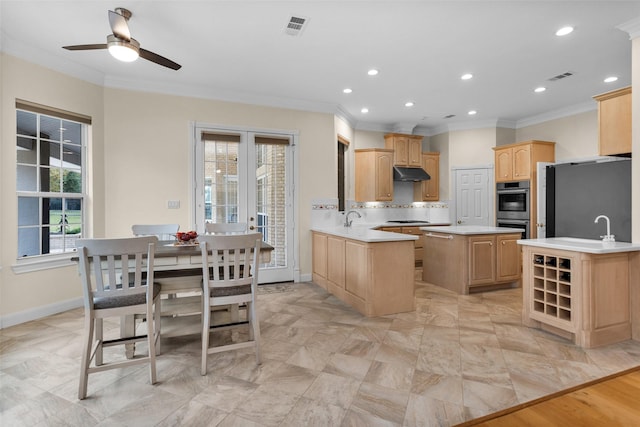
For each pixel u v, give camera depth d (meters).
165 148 4.33
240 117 4.70
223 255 2.52
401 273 3.62
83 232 3.90
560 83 4.38
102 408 1.92
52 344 2.79
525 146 5.46
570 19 2.87
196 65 3.78
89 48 2.63
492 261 4.46
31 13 2.76
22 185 3.44
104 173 4.05
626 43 3.30
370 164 6.08
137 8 2.69
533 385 2.15
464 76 4.13
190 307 2.81
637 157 2.89
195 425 1.78
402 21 2.89
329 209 5.23
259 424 1.79
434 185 6.65
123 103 4.14
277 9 2.71
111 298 2.14
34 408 1.92
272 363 2.47
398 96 4.87
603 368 2.38
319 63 3.74
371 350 2.69
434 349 2.70
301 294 4.36
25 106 3.32
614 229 3.10
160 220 4.30
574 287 2.79
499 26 2.98
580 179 3.36
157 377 2.27
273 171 4.91
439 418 1.83
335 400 2.00
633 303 2.88
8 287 3.20
